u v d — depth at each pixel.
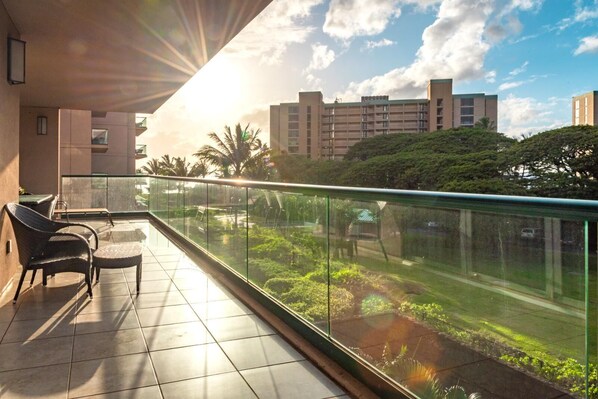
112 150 37.00
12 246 4.63
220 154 27.36
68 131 31.89
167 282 4.69
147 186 11.77
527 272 1.48
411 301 2.05
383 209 2.25
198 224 6.33
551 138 30.16
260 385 2.42
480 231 1.67
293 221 3.26
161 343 3.00
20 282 3.90
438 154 42.28
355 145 55.44
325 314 2.81
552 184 29.70
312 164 49.56
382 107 96.31
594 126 29.58
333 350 2.66
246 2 4.46
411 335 2.05
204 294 4.22
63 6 4.44
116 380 2.46
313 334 2.90
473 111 95.44
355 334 2.48
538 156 30.70
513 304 1.54
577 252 1.30
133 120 37.78
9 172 4.46
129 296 4.14
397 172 41.50
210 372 2.57
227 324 3.39
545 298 1.42
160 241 7.58
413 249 2.03
